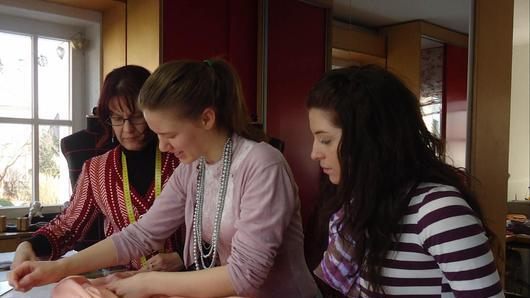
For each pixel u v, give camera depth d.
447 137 1.98
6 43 2.26
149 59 2.19
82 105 2.52
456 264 0.70
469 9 1.92
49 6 2.25
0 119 2.24
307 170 2.62
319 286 1.08
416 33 2.08
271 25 2.59
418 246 0.75
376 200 0.76
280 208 0.87
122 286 0.89
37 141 2.37
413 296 0.76
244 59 2.55
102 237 1.35
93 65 2.47
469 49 1.92
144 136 1.19
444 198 0.73
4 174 2.27
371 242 0.77
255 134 1.00
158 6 2.13
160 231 1.06
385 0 2.18
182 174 1.05
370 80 0.77
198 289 0.84
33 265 0.96
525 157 2.40
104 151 1.44
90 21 2.40
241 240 0.85
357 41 2.30
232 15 2.47
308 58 2.49
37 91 2.37
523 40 2.37
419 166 0.77
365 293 0.81
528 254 2.15
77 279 0.92
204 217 0.98
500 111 2.04
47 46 2.39
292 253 0.97
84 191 1.26
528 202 2.27
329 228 0.96
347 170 0.78
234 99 0.95
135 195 1.21
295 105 2.64
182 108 0.84
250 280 0.83
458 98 1.95
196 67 0.89
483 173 1.94
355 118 0.76
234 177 0.92
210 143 0.93
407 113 0.77
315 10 2.46
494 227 1.98
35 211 2.22
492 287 0.70
